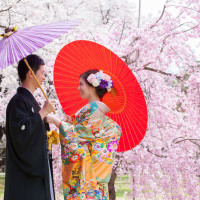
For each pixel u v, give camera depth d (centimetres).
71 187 369
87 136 376
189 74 798
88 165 371
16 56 304
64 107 434
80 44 390
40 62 353
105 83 382
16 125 318
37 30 331
